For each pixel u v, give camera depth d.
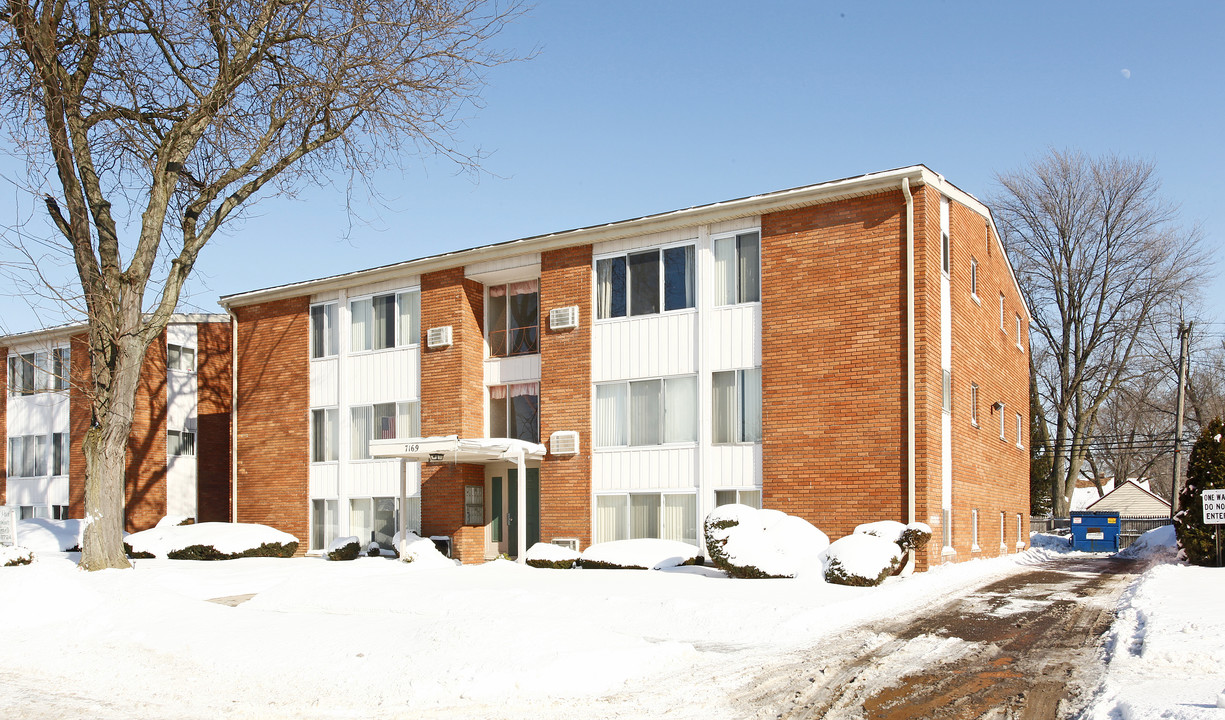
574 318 22.80
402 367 26.19
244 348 29.84
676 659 9.95
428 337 25.28
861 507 18.58
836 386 19.12
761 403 20.16
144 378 33.66
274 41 19.22
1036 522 41.34
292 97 19.62
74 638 12.05
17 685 9.63
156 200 19.53
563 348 23.12
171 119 20.22
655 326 21.81
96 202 19.62
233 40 19.06
